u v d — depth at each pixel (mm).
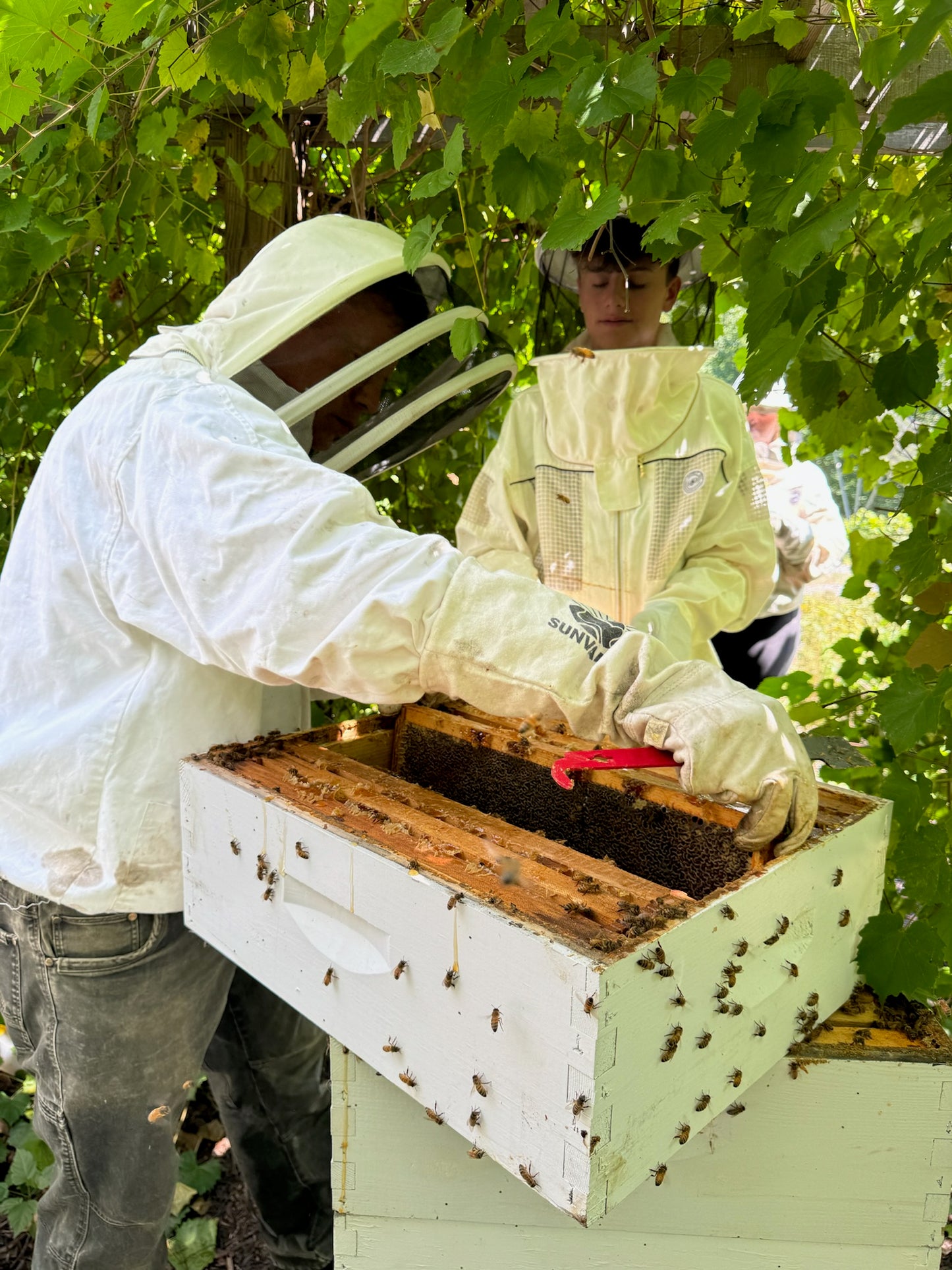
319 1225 1855
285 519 1022
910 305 1772
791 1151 1026
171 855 1289
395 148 1155
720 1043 861
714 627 1881
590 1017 706
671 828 1065
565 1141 751
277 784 1115
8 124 1462
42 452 2352
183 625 1174
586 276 1919
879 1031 1040
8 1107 2334
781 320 917
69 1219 1427
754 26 1254
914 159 1738
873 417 1554
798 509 3379
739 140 977
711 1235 1070
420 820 1009
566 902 819
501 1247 1106
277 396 1347
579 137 1163
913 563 1213
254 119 1837
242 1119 1759
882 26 1019
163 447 1138
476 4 1137
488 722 1354
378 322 1406
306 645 994
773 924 894
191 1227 2074
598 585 1975
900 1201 1030
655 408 1880
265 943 1108
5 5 1252
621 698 911
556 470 1998
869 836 1036
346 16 1082
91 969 1312
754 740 855
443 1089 883
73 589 1329
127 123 1810
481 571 977
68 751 1277
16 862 1306
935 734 1768
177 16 1407
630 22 1425
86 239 1971
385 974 926
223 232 2377
